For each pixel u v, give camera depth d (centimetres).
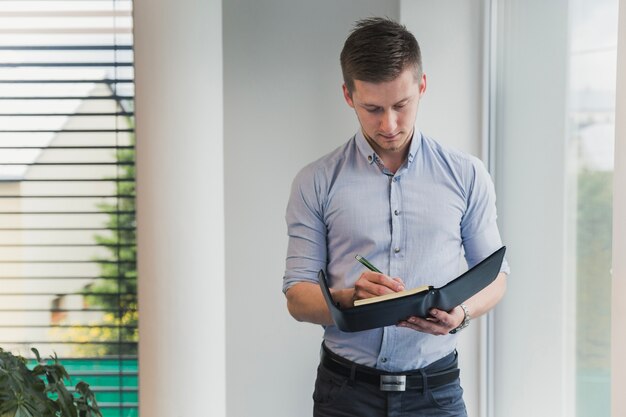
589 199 206
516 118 246
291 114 282
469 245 215
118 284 323
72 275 328
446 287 178
